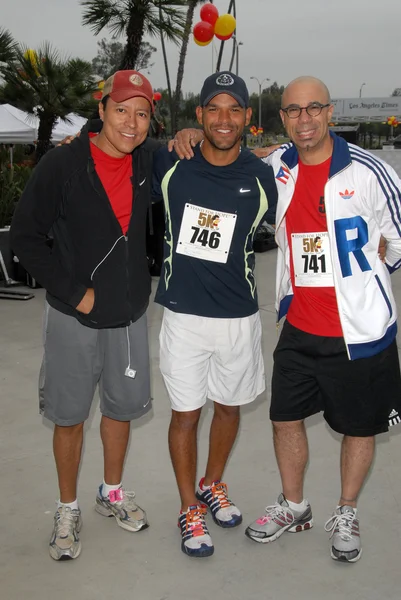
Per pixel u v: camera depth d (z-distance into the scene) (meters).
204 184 2.47
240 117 2.38
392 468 3.20
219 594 2.30
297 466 2.62
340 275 2.38
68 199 2.26
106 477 2.72
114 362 2.52
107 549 2.56
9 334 5.53
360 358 2.43
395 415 2.54
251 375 2.67
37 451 3.37
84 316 2.36
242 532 2.69
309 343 2.48
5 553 2.51
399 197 2.36
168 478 3.11
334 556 2.48
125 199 2.36
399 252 2.49
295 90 2.30
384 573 2.42
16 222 2.25
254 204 2.49
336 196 2.35
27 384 4.36
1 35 10.80
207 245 2.48
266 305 6.41
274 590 2.32
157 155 2.53
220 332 2.54
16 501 2.88
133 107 2.22
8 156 14.53
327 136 2.35
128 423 2.68
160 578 2.38
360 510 2.83
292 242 2.49
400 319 6.05
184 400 2.56
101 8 10.41
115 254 2.35
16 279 7.43
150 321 5.80
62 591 2.30
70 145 2.26
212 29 8.88
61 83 10.34
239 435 3.57
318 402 2.61
